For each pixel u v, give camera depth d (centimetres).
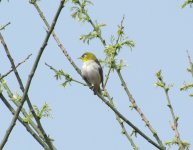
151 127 1197
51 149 971
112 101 1319
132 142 1212
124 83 1309
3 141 841
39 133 1023
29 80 875
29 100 972
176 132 1179
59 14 875
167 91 1227
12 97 1080
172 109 1202
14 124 853
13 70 912
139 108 1245
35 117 972
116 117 1262
